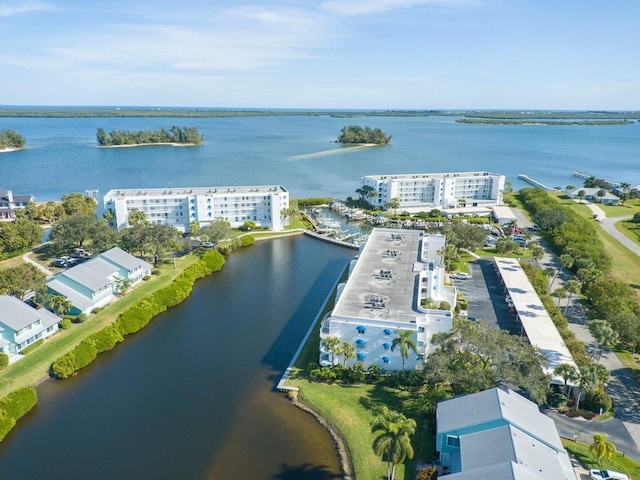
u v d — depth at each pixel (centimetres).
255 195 17288
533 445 5278
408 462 5938
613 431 6488
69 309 9756
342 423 6750
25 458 6203
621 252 14538
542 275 12600
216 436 6606
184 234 16738
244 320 10325
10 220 17412
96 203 19012
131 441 6519
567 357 7800
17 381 7744
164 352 8962
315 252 15288
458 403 6047
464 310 10312
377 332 7900
